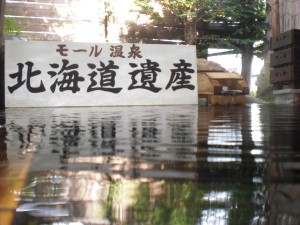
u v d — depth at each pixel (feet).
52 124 8.30
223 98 19.40
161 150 4.39
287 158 3.78
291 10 27.73
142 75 18.48
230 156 3.93
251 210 2.00
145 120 9.39
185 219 1.88
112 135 6.13
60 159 3.67
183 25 35.22
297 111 13.56
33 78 17.33
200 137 5.72
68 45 17.94
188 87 18.95
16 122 8.87
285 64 22.25
